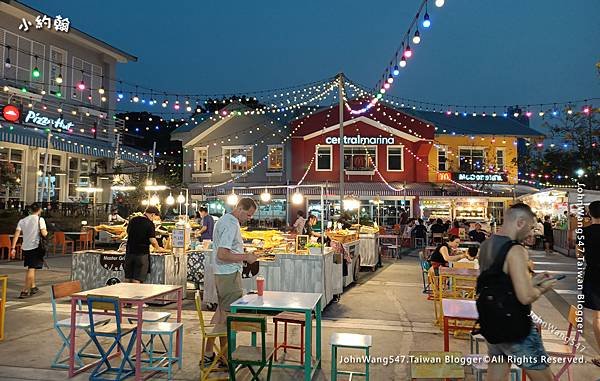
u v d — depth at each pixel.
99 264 9.66
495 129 30.03
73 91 23.02
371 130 27.67
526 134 29.31
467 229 23.94
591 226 5.69
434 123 29.73
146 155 25.34
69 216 20.38
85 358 5.94
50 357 5.96
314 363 5.77
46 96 21.55
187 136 29.88
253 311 5.63
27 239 9.96
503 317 3.52
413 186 26.92
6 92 19.00
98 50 24.39
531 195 25.22
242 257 5.48
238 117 29.08
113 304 5.17
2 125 18.17
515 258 3.53
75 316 5.47
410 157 27.69
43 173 18.98
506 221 3.75
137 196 22.89
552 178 29.16
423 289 11.38
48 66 21.83
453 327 5.42
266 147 28.67
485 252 3.73
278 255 8.84
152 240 9.11
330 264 9.41
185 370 5.57
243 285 8.86
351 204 18.64
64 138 20.73
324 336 7.12
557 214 22.61
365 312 8.82
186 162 29.97
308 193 26.30
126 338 6.91
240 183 28.27
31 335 6.91
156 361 5.82
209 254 9.07
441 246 10.31
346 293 10.87
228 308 5.61
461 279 7.88
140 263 8.84
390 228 25.69
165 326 5.54
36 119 20.05
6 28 20.05
